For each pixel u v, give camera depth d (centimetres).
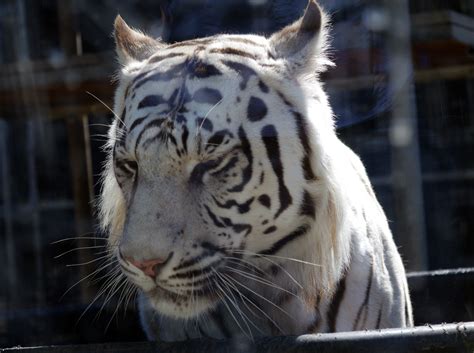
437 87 1199
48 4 1009
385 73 600
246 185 396
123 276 450
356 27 580
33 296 1348
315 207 413
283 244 414
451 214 1308
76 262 1256
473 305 663
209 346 358
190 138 385
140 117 398
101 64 936
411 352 347
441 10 876
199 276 390
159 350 360
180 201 386
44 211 1384
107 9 896
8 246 1400
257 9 587
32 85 970
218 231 395
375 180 1090
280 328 428
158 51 432
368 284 452
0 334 708
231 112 393
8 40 1014
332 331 431
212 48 413
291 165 402
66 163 1342
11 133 1350
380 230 504
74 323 679
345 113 589
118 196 434
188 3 598
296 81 414
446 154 1243
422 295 666
